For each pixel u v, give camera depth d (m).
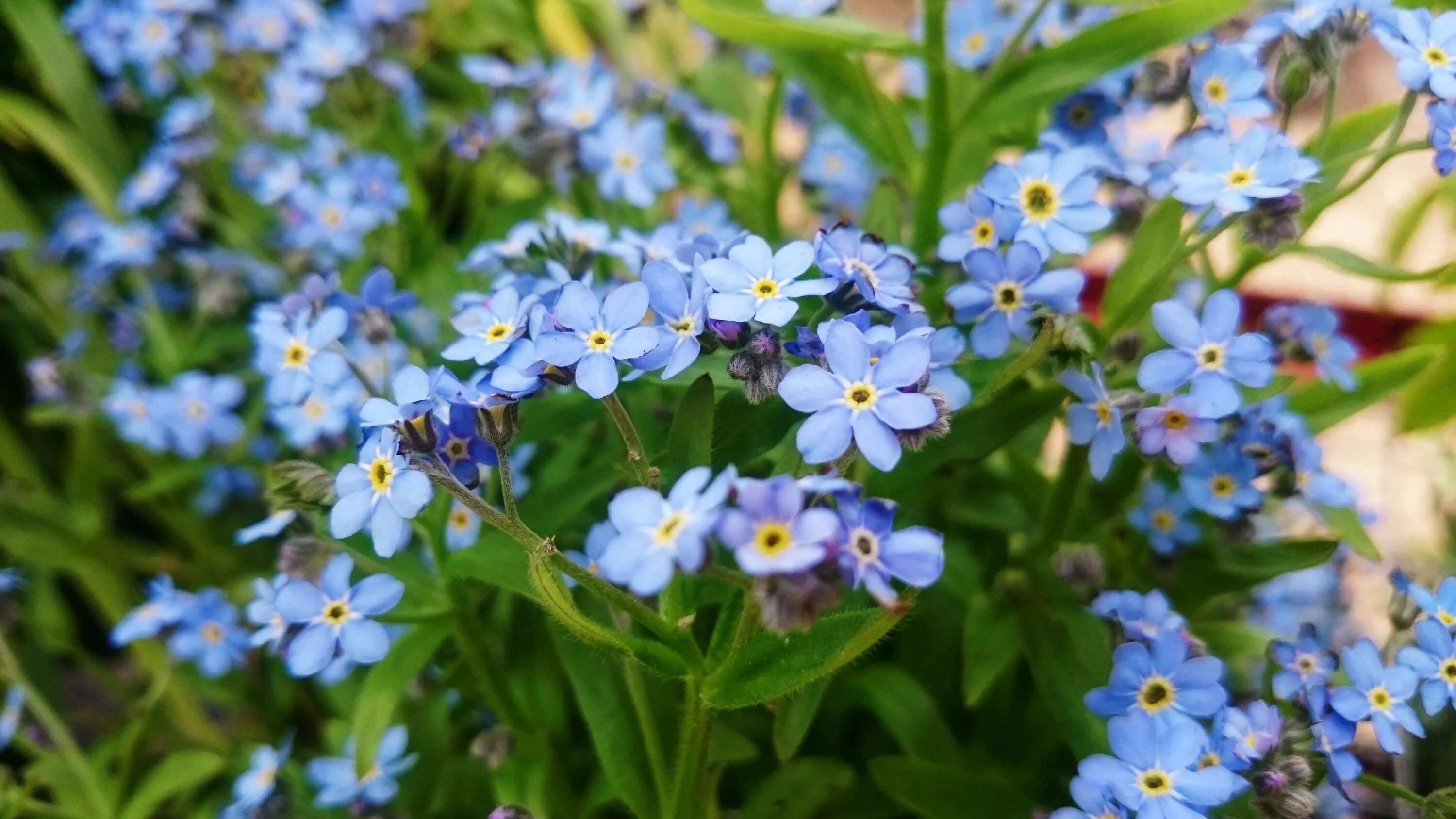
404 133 0.15
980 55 0.12
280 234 0.15
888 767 0.10
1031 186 0.09
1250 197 0.09
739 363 0.08
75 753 0.11
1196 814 0.08
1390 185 0.18
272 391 0.10
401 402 0.08
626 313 0.08
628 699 0.09
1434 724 0.11
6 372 0.17
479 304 0.09
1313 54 0.10
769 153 0.13
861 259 0.08
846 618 0.08
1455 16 0.09
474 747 0.10
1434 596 0.09
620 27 0.16
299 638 0.09
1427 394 0.13
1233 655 0.11
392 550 0.08
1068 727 0.09
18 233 0.15
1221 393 0.09
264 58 0.16
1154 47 0.10
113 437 0.15
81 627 0.16
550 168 0.13
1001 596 0.10
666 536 0.07
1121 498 0.11
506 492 0.08
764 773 0.11
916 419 0.07
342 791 0.10
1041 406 0.09
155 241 0.14
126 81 0.17
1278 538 0.12
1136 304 0.10
